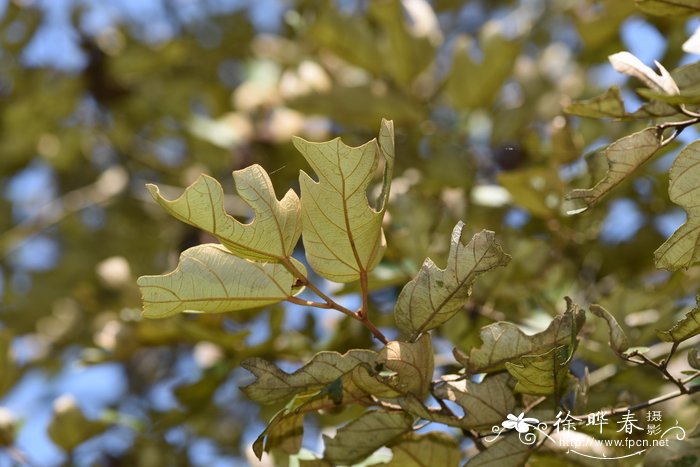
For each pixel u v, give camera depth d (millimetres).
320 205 1195
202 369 1716
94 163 2986
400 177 1726
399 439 1296
